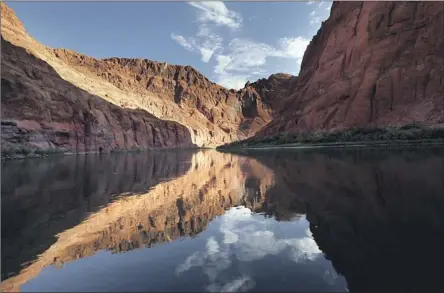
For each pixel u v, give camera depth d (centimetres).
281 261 685
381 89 6775
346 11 9250
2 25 7438
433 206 1056
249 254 729
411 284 565
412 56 6762
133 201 1385
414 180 1566
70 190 1703
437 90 6119
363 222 934
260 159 3916
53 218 1077
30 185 1902
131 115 11612
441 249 705
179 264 673
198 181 2042
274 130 9962
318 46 11006
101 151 8300
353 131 6362
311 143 6762
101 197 1489
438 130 5025
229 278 598
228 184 1864
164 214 1134
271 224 982
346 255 702
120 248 773
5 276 618
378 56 7225
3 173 2614
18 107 5988
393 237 792
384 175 1803
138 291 548
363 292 539
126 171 2859
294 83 12306
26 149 5222
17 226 975
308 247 767
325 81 8738
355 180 1698
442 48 6372
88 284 580
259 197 1419
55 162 4078
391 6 7444
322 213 1070
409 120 6012
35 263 682
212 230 930
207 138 18750
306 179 1869
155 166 3494
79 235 884
